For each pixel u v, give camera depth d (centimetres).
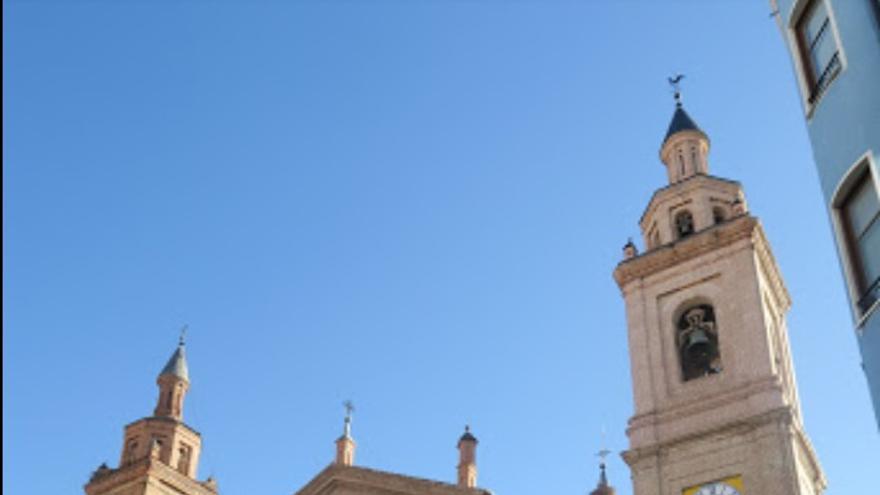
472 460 4628
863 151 2539
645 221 5366
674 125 5581
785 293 5059
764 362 4394
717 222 5047
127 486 5294
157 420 5628
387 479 4622
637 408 4609
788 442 4141
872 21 2592
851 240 2592
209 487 5628
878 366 2433
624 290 5047
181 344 6069
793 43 2908
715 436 4325
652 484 4356
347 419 5247
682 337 4781
